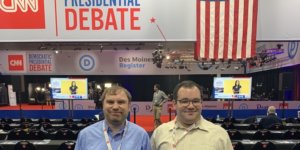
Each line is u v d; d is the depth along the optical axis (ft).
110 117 6.23
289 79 52.01
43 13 21.39
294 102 42.91
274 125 19.69
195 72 52.54
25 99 66.18
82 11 21.45
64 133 16.55
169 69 50.29
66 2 21.36
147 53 47.09
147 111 44.39
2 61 45.75
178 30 21.53
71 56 46.65
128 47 47.85
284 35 21.62
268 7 21.52
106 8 21.47
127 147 6.18
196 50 21.12
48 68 46.47
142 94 68.69
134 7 21.48
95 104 42.19
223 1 20.90
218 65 53.52
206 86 71.87
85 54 46.60
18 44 44.09
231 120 26.22
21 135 16.29
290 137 16.11
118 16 21.52
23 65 45.98
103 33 21.56
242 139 16.16
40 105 59.67
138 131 6.42
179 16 21.50
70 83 30.30
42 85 64.28
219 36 20.98
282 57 44.55
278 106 42.91
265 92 64.90
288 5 21.57
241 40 20.97
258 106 42.98
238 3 20.88
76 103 42.34
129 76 67.77
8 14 21.38
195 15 21.43
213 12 20.97
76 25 21.48
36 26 21.44
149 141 6.48
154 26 21.54
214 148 6.13
